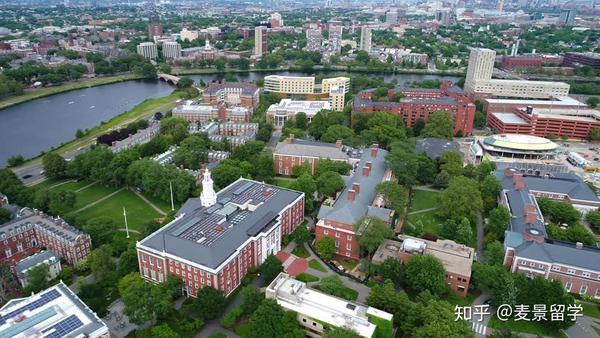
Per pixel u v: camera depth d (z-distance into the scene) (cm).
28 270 15962
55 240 18025
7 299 15262
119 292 15388
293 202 19700
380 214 18512
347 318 12962
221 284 14988
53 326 12400
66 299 13588
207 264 14750
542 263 15975
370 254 17962
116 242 18300
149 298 13775
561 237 18538
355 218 17950
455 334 12238
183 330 13825
